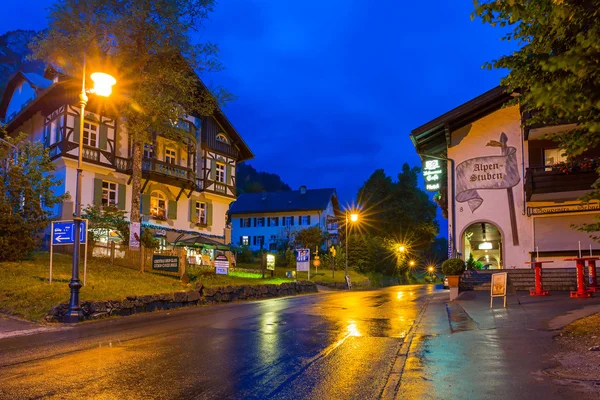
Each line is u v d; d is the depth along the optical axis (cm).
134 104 2384
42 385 584
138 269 2183
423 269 7544
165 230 3378
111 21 2292
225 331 1053
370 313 1388
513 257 2241
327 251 5622
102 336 1012
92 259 2209
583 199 683
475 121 2378
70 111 2866
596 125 465
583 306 1191
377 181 6850
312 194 6794
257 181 12762
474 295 1747
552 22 527
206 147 3809
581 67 442
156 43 2392
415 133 2369
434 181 2559
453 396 503
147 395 540
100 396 536
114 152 3072
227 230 3994
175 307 1741
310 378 616
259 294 2380
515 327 945
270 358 746
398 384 563
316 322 1196
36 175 2122
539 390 509
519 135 2302
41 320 1288
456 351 745
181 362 718
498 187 2300
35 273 1792
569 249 2177
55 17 2303
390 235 6462
